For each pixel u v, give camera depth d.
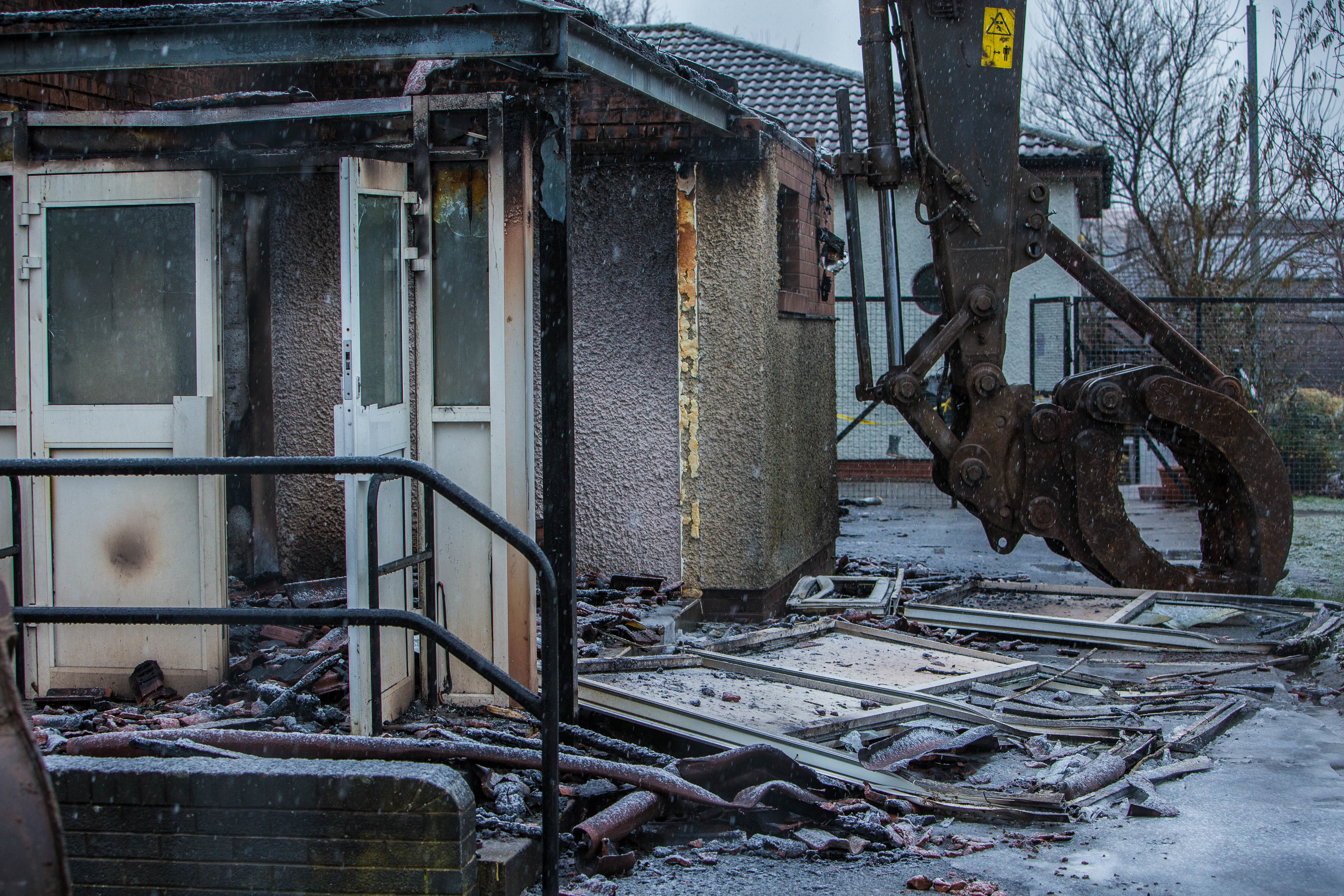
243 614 3.70
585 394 8.16
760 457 7.95
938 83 8.14
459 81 6.40
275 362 7.50
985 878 3.91
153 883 3.46
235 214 7.46
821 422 10.22
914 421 8.29
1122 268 23.53
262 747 4.04
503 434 5.27
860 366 8.39
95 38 5.00
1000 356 8.37
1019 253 8.38
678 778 4.28
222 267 6.41
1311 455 16.39
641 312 8.05
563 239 4.92
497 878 3.55
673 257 8.00
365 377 4.95
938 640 7.64
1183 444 8.75
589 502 8.20
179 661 5.49
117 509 5.50
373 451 4.86
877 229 19.41
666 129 7.85
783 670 6.19
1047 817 4.42
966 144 8.19
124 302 5.54
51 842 2.29
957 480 8.35
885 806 4.53
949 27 8.12
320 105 5.36
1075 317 15.26
